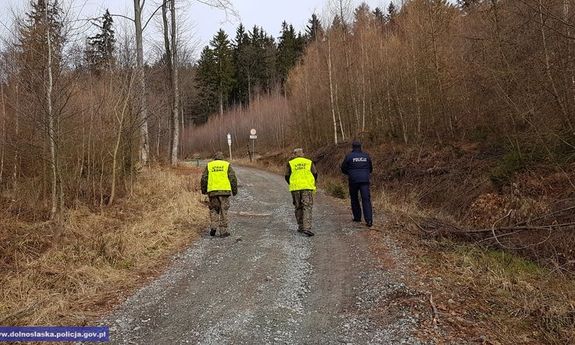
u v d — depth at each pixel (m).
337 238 8.13
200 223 9.58
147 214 9.58
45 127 7.53
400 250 7.11
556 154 10.10
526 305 4.74
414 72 18.45
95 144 10.55
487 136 14.74
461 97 15.91
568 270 6.24
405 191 14.58
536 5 9.02
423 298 4.93
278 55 64.00
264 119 48.53
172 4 20.72
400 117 19.66
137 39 16.48
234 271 6.24
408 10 19.70
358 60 25.11
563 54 9.70
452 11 17.64
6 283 5.35
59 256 6.29
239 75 65.06
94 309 4.91
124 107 10.55
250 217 10.62
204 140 59.00
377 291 5.28
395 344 3.94
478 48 13.68
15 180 9.13
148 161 16.69
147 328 4.39
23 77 7.55
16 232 7.08
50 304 4.91
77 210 8.89
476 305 4.77
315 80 29.98
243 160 38.84
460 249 7.12
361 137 22.88
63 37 7.68
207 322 4.52
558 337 4.12
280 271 6.21
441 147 15.99
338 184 16.31
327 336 4.17
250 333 4.25
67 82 7.85
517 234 8.03
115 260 6.50
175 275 6.12
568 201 8.34
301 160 8.63
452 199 12.09
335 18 25.86
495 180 10.88
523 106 10.79
